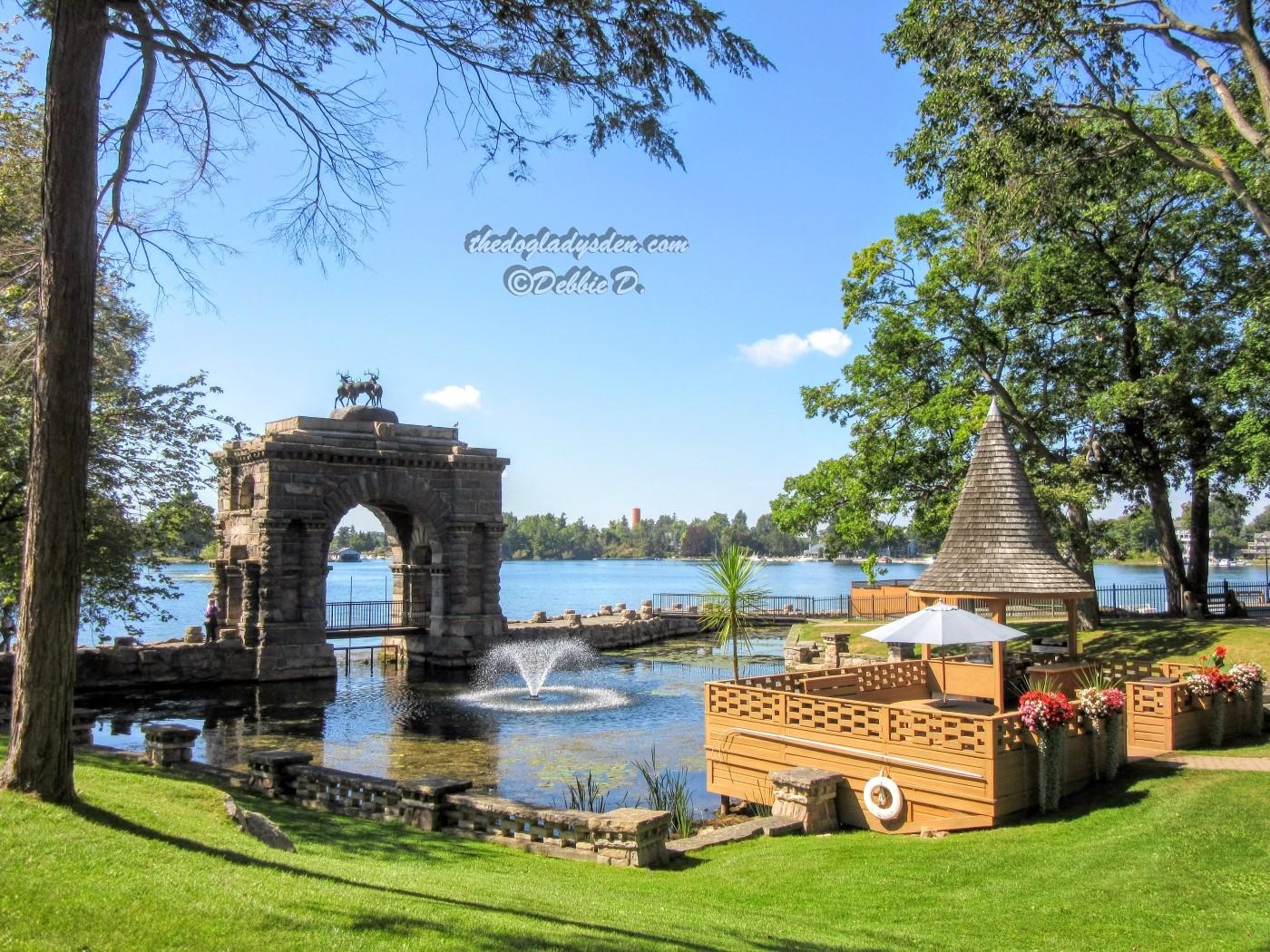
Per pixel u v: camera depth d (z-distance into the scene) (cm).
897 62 1855
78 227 902
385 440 4216
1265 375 2781
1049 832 1299
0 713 2494
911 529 3459
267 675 3709
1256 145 1638
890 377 3406
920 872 1172
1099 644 3045
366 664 4378
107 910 681
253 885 786
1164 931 945
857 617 4941
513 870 1173
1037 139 1766
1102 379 3331
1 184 1844
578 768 2198
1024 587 2127
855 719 1558
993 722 1375
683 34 1125
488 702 3225
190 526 2911
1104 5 1697
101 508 2508
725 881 1176
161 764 1733
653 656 4581
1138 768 1553
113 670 3456
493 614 4462
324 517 3925
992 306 3247
